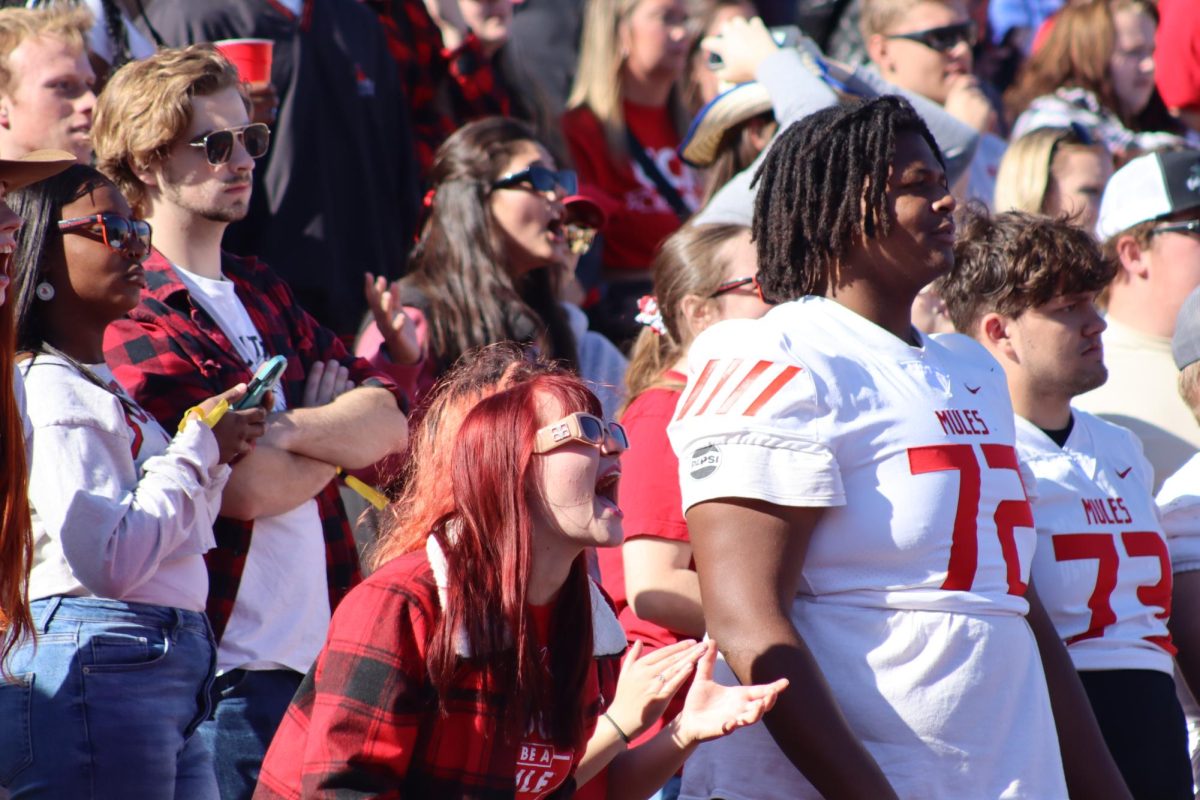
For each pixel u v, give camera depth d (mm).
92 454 11719
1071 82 27844
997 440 11203
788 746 10227
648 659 10281
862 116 11344
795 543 10531
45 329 12430
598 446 9602
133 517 11547
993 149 26547
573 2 27547
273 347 15000
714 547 10539
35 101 16453
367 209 20594
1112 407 18234
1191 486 15719
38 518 11852
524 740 9633
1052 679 11992
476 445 9562
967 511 10758
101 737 11562
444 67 23438
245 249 19594
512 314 18703
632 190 24344
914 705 10508
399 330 17109
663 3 24594
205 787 12539
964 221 14789
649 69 24734
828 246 11344
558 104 26734
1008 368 14328
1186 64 27219
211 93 14695
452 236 18875
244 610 13758
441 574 9445
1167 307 18328
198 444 12219
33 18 16688
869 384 10836
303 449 14086
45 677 11594
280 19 19828
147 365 13773
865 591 10641
